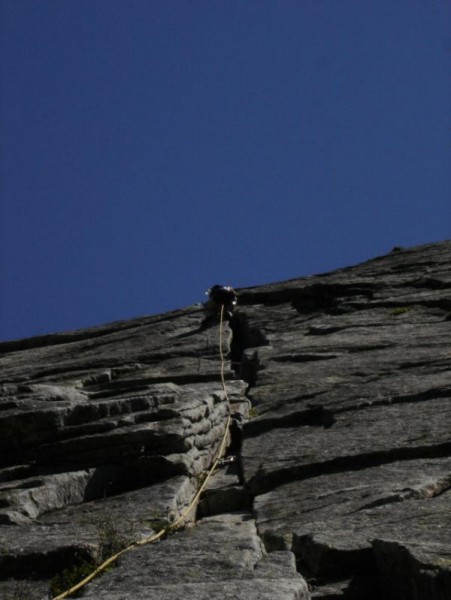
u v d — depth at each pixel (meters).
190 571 20.16
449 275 64.31
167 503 29.30
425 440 30.97
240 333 64.50
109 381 51.59
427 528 22.12
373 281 66.25
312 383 43.19
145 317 72.25
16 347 73.62
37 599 22.36
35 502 29.91
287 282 72.56
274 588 17.86
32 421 34.22
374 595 20.73
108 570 22.12
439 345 47.41
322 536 22.42
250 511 29.66
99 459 33.41
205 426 36.88
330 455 31.25
